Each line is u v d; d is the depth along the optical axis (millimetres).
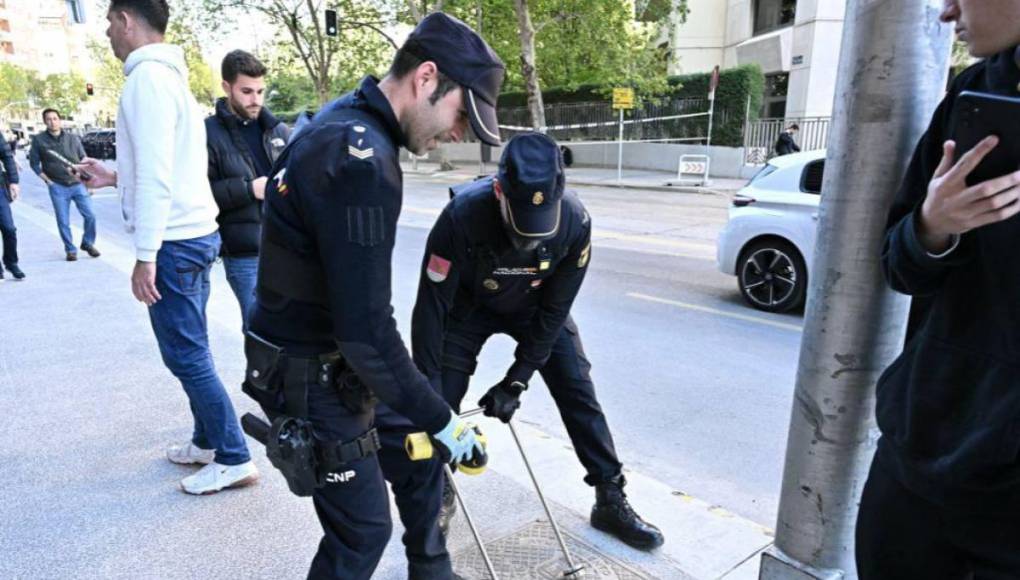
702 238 9406
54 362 4238
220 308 5477
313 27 28547
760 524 2629
